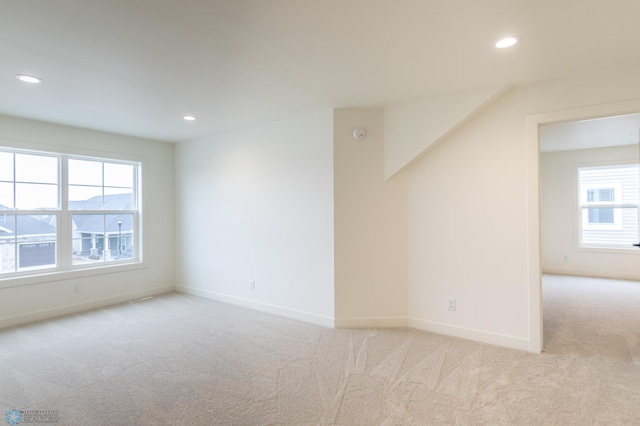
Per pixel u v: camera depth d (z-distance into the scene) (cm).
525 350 296
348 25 199
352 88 300
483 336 317
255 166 430
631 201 592
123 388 241
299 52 233
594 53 236
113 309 434
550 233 654
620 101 259
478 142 318
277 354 295
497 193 309
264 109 361
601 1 176
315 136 373
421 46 225
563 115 279
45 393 235
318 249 374
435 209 342
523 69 262
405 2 176
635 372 257
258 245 429
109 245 472
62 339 333
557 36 213
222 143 466
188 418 206
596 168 617
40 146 399
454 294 333
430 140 328
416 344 313
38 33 205
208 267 489
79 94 310
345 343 317
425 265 348
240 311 423
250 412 212
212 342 323
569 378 249
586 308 420
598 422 199
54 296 409
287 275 401
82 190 445
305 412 211
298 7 180
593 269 616
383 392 233
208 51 231
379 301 360
